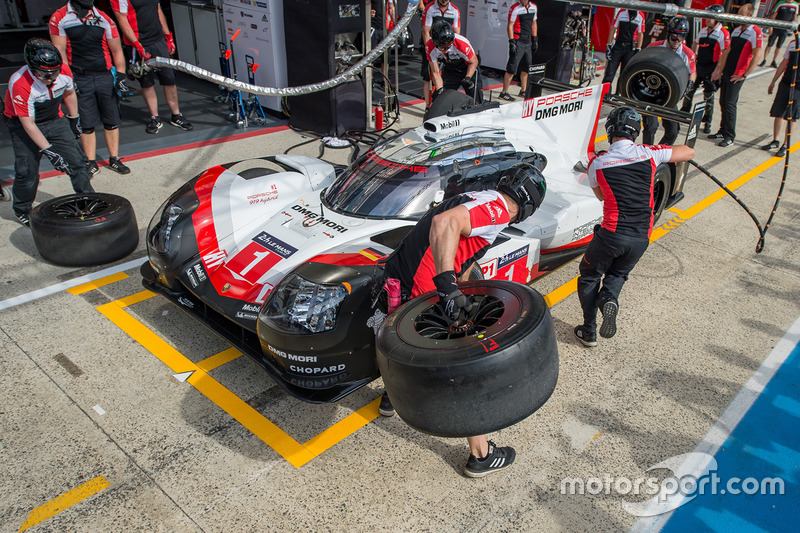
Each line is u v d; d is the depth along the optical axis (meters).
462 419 2.14
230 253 3.64
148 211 5.56
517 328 2.16
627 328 4.03
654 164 3.42
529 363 2.13
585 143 5.34
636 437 3.08
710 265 4.90
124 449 2.96
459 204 2.48
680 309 4.27
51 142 4.93
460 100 5.13
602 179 3.41
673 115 4.95
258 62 8.09
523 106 4.59
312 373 2.91
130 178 6.29
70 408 3.22
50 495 2.69
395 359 2.18
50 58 4.43
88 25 5.63
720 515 2.65
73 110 5.14
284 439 3.06
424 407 2.15
